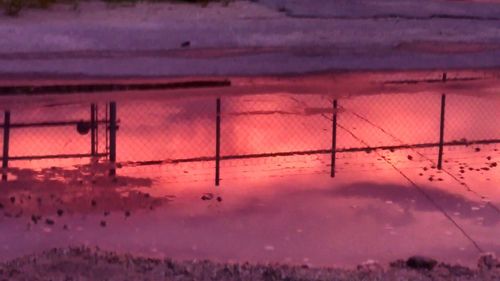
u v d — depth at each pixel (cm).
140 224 703
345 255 643
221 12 1941
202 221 716
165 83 1270
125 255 616
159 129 1030
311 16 1925
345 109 1164
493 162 941
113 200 766
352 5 2106
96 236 670
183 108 1132
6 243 646
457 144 1013
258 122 1083
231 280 571
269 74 1360
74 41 1507
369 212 752
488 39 1756
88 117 1060
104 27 1647
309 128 1067
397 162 931
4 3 1756
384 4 2159
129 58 1409
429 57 1551
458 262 638
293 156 945
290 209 755
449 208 771
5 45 1445
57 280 557
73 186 802
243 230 696
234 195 794
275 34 1683
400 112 1159
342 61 1479
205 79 1305
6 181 806
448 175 882
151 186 814
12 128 1000
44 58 1374
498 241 686
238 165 902
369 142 1015
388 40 1683
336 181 849
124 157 912
